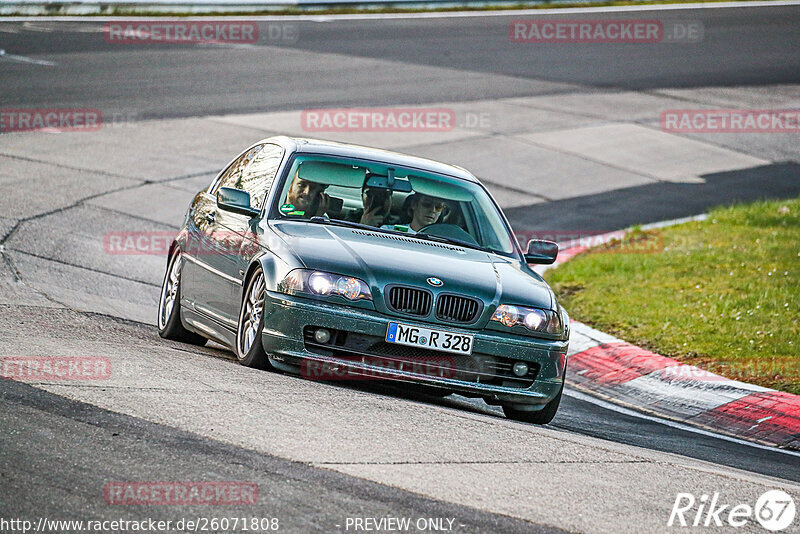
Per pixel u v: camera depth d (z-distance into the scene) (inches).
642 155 3095.5
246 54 3944.4
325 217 1091.3
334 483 675.4
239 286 1067.3
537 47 4507.9
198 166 2534.5
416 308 977.5
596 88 3865.7
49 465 650.2
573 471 786.2
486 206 1184.2
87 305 1365.7
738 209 2463.1
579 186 2736.2
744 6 5792.3
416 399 1074.1
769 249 2027.6
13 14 4424.2
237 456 706.2
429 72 3878.0
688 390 1294.3
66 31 4128.9
